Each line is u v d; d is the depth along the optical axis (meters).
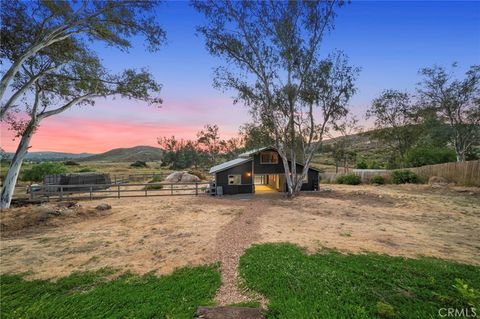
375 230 8.87
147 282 5.03
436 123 28.50
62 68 14.53
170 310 3.97
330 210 12.74
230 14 16.22
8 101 12.38
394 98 32.06
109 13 12.74
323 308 3.79
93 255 6.68
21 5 12.22
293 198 16.95
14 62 12.33
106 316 3.82
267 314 3.75
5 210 10.75
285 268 5.27
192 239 8.02
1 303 4.23
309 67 17.19
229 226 9.63
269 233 8.56
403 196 16.12
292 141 18.12
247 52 16.64
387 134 34.56
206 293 4.54
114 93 15.85
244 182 19.95
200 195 19.34
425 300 3.96
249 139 18.94
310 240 7.58
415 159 28.78
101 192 20.95
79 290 4.79
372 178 24.88
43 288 4.78
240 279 5.11
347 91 16.69
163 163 76.62
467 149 28.66
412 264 5.39
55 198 17.36
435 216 11.14
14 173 13.20
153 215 11.81
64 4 12.09
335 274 4.89
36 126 13.96
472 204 13.38
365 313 3.61
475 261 5.79
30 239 8.15
